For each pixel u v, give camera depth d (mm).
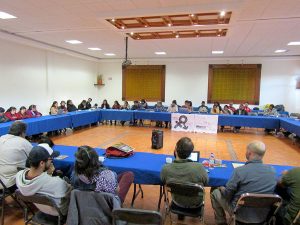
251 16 4555
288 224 1822
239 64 10484
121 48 8664
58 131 7141
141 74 11648
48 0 3930
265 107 9914
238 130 8234
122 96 12008
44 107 8562
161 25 5227
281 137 7184
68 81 9891
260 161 1914
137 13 4344
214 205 2244
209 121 7711
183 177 1987
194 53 9656
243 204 1766
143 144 5887
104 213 1625
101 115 8820
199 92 11086
